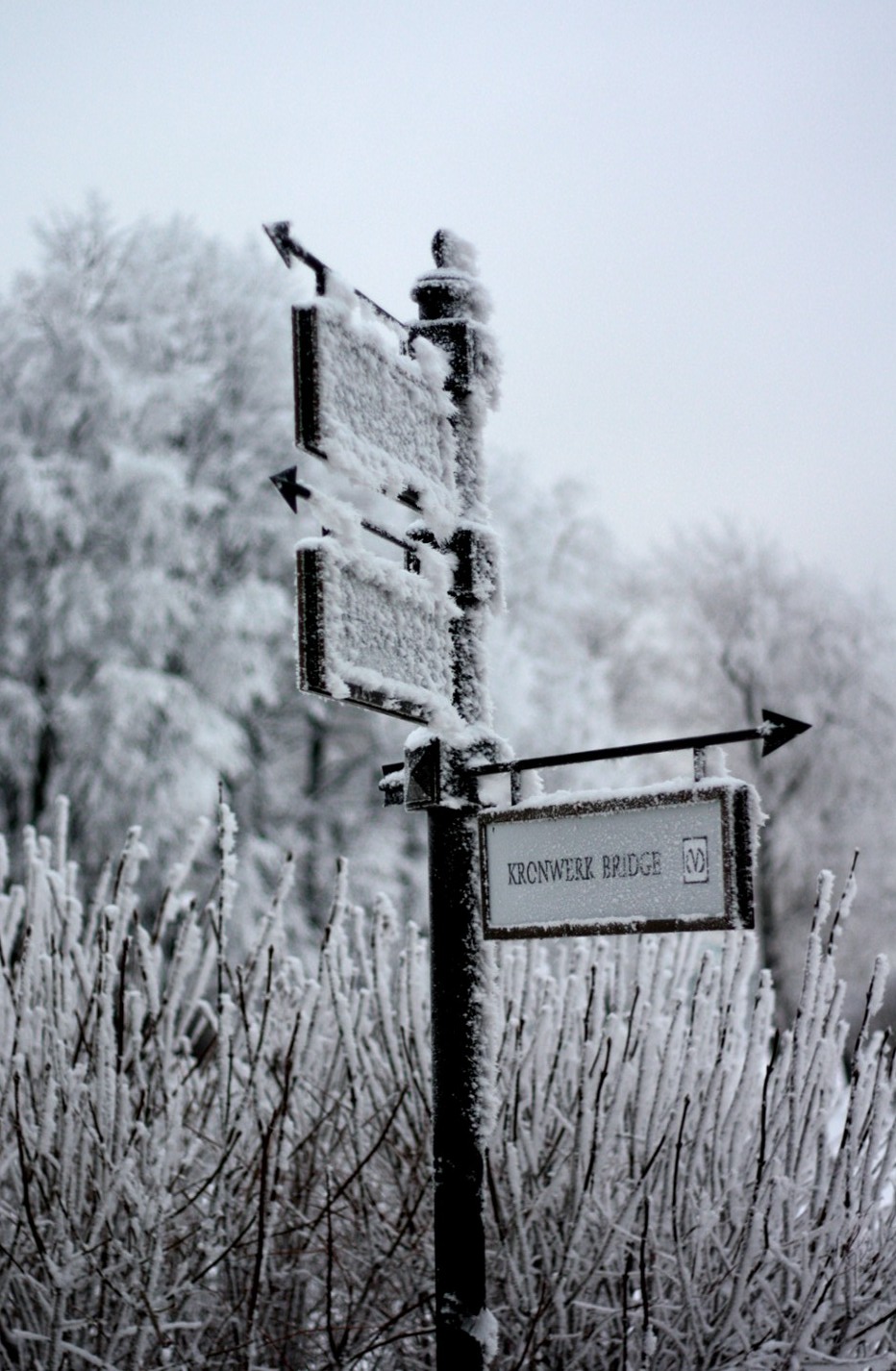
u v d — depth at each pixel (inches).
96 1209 111.2
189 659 626.2
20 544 625.3
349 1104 131.9
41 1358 107.0
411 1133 128.6
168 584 607.8
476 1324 95.3
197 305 717.9
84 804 570.9
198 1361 105.7
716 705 877.8
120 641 611.8
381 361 96.6
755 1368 106.7
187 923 126.3
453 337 110.3
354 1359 107.3
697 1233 111.9
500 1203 118.9
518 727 682.2
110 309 674.2
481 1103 98.7
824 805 810.8
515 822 98.7
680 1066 124.5
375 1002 134.8
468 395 109.7
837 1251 111.2
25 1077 114.7
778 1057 119.0
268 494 674.2
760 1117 112.0
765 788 824.9
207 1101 127.9
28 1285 110.3
